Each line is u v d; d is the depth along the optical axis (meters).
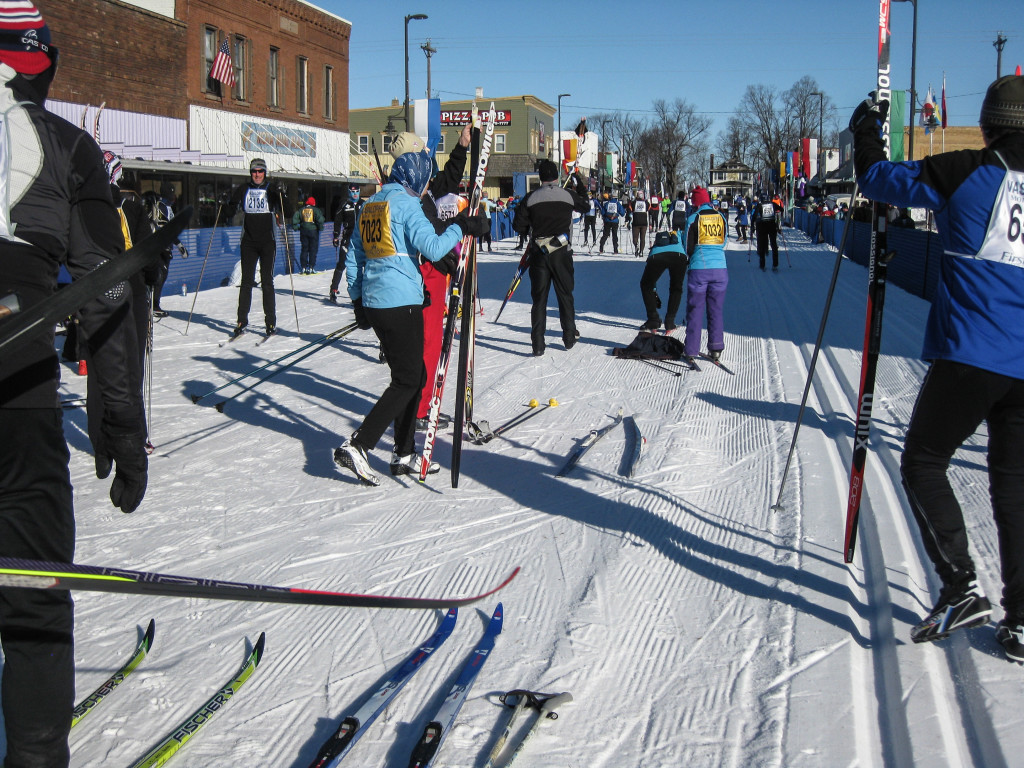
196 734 2.63
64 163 2.03
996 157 2.80
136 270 1.74
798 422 4.42
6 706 2.02
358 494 4.93
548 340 10.14
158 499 4.86
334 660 3.10
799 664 2.99
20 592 1.99
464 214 4.93
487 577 3.79
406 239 4.70
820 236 31.48
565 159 10.71
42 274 2.00
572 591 3.62
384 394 4.93
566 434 6.13
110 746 2.58
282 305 13.46
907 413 6.55
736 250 28.20
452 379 7.99
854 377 7.86
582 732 2.62
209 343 10.07
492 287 16.44
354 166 35.50
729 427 6.27
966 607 2.89
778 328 10.97
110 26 21.19
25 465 1.97
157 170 20.12
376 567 3.91
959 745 2.50
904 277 16.22
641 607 3.47
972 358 2.76
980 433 5.95
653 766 2.45
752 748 2.52
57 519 2.03
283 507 4.72
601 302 14.06
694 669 2.99
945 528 2.93
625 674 2.96
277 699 2.85
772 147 87.44
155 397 7.39
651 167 89.31
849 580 3.69
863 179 3.13
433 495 4.89
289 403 7.16
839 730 2.59
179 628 3.36
